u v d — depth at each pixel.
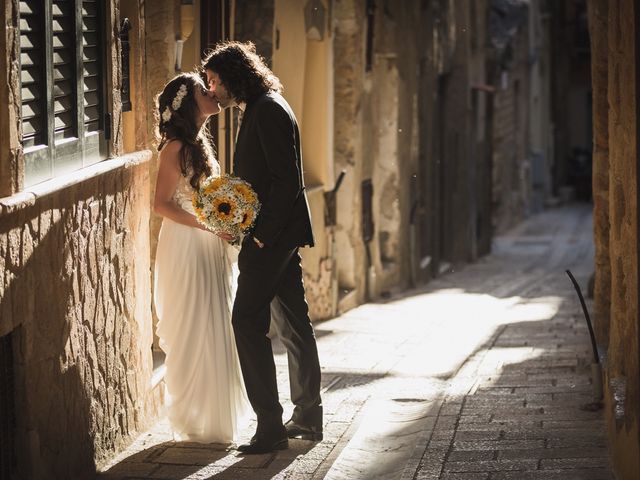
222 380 7.52
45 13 6.21
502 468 6.48
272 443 7.38
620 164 7.60
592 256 29.45
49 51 6.28
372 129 16.69
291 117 7.24
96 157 7.09
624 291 7.54
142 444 7.57
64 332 6.43
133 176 7.64
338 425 8.03
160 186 7.46
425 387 9.12
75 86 6.71
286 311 7.58
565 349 10.51
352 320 13.69
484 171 29.03
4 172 5.67
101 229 7.02
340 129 15.30
